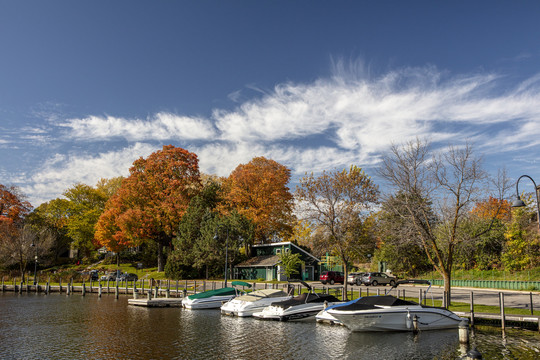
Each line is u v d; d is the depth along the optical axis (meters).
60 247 83.31
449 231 25.45
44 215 85.12
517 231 42.12
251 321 26.55
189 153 67.81
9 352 18.14
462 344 18.17
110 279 60.06
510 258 43.25
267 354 17.44
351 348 18.36
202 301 33.50
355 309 21.78
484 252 46.41
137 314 30.47
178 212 62.69
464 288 42.00
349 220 31.28
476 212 39.66
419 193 26.41
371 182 32.09
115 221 63.25
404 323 21.84
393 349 18.03
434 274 50.31
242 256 61.78
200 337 21.14
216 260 55.88
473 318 22.08
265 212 61.25
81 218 79.69
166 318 28.20
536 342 18.48
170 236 66.25
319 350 18.06
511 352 16.70
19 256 64.75
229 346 18.97
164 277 60.25
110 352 17.98
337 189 31.70
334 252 34.84
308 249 61.50
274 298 29.41
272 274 54.41
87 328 24.19
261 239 67.50
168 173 64.25
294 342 19.73
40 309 34.00
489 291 38.16
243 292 35.34
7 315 30.25
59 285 55.38
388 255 53.00
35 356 17.42
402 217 26.47
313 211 31.08
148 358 16.94
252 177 62.66
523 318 21.11
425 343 19.08
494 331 21.00
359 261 65.38
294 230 65.56
